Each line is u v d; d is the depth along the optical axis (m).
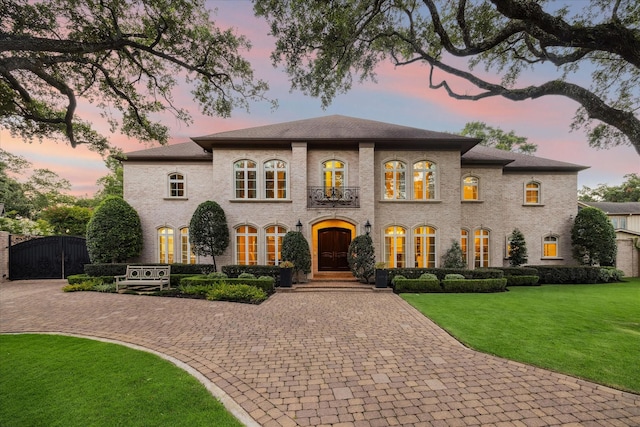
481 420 3.19
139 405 3.35
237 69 9.02
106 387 3.77
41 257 14.57
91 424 2.99
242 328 6.52
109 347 5.27
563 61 7.89
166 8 7.45
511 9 5.80
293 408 3.41
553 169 15.98
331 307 8.59
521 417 3.25
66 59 6.91
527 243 15.95
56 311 7.99
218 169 14.12
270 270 12.38
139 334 6.07
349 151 14.09
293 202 13.66
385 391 3.81
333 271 14.76
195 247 13.29
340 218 13.50
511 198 16.09
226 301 9.29
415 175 14.25
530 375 4.25
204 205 13.29
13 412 3.21
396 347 5.39
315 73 9.93
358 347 5.39
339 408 3.42
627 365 4.56
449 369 4.47
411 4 9.77
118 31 7.04
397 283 11.25
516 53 9.52
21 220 18.19
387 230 14.09
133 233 13.95
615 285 13.03
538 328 6.46
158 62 9.03
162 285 11.23
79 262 14.88
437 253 13.86
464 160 14.98
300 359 4.84
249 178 14.35
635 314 7.67
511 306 8.64
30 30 6.34
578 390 3.83
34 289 11.62
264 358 4.87
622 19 6.99
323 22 8.37
